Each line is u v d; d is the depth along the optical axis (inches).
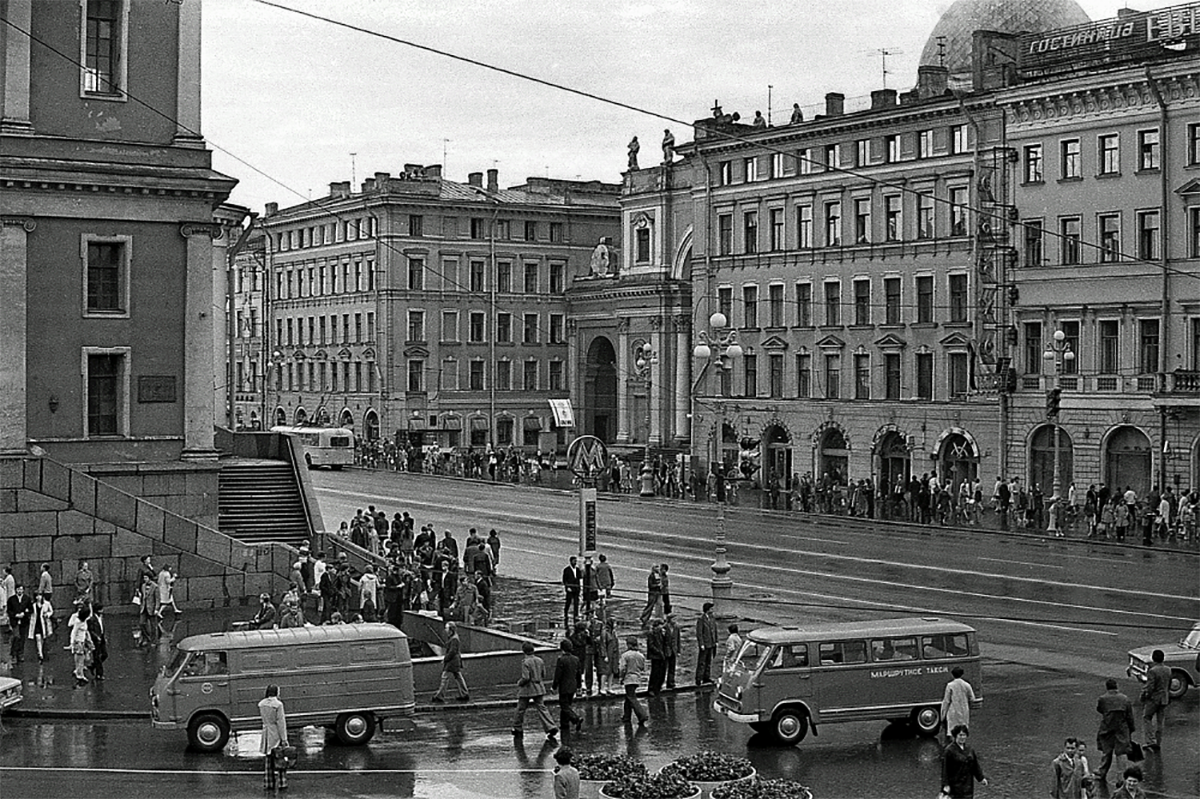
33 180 1932.8
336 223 5467.5
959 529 2832.2
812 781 1096.8
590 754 1183.6
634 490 3720.5
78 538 1847.9
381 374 5187.0
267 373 5236.2
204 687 1209.4
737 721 1224.8
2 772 1132.5
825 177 3673.7
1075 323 3058.6
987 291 3221.0
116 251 2021.4
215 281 3607.3
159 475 2027.6
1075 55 3090.6
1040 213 3115.2
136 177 1991.9
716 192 4013.3
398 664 1251.2
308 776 1123.3
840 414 3636.8
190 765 1162.0
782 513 3164.4
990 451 3262.8
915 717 1238.9
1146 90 2901.1
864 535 2733.8
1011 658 1562.5
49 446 1969.7
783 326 3804.1
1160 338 2886.3
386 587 1772.9
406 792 1071.6
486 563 2023.9
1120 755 1106.1
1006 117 3184.1
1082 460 3024.1
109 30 2009.1
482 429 5319.9
